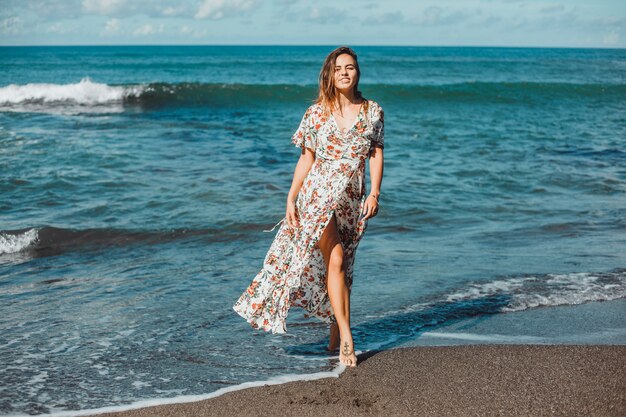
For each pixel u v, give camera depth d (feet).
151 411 9.78
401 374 11.13
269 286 11.66
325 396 10.20
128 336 13.05
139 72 125.39
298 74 122.62
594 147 41.93
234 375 11.18
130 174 29.45
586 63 188.75
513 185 30.19
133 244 20.38
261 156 35.50
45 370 11.35
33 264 18.35
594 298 15.66
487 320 14.14
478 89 79.00
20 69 129.80
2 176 28.09
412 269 17.94
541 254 19.70
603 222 24.02
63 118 50.96
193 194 26.16
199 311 14.57
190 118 54.70
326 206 11.27
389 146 40.70
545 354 12.00
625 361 11.64
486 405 9.88
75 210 23.75
